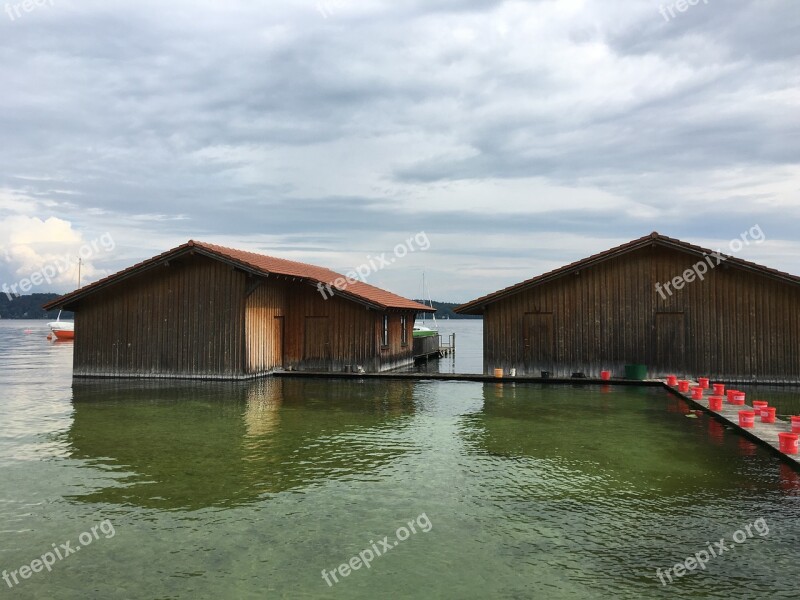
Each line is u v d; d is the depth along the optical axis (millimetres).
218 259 21266
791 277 19250
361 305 24438
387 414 14422
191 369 22031
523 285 21625
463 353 47688
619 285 21109
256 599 5293
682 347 20531
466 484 8617
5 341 67750
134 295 22656
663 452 10539
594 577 5703
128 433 12156
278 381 21703
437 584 5562
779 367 19766
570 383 20578
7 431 12383
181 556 6199
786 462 9750
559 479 8867
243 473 9203
